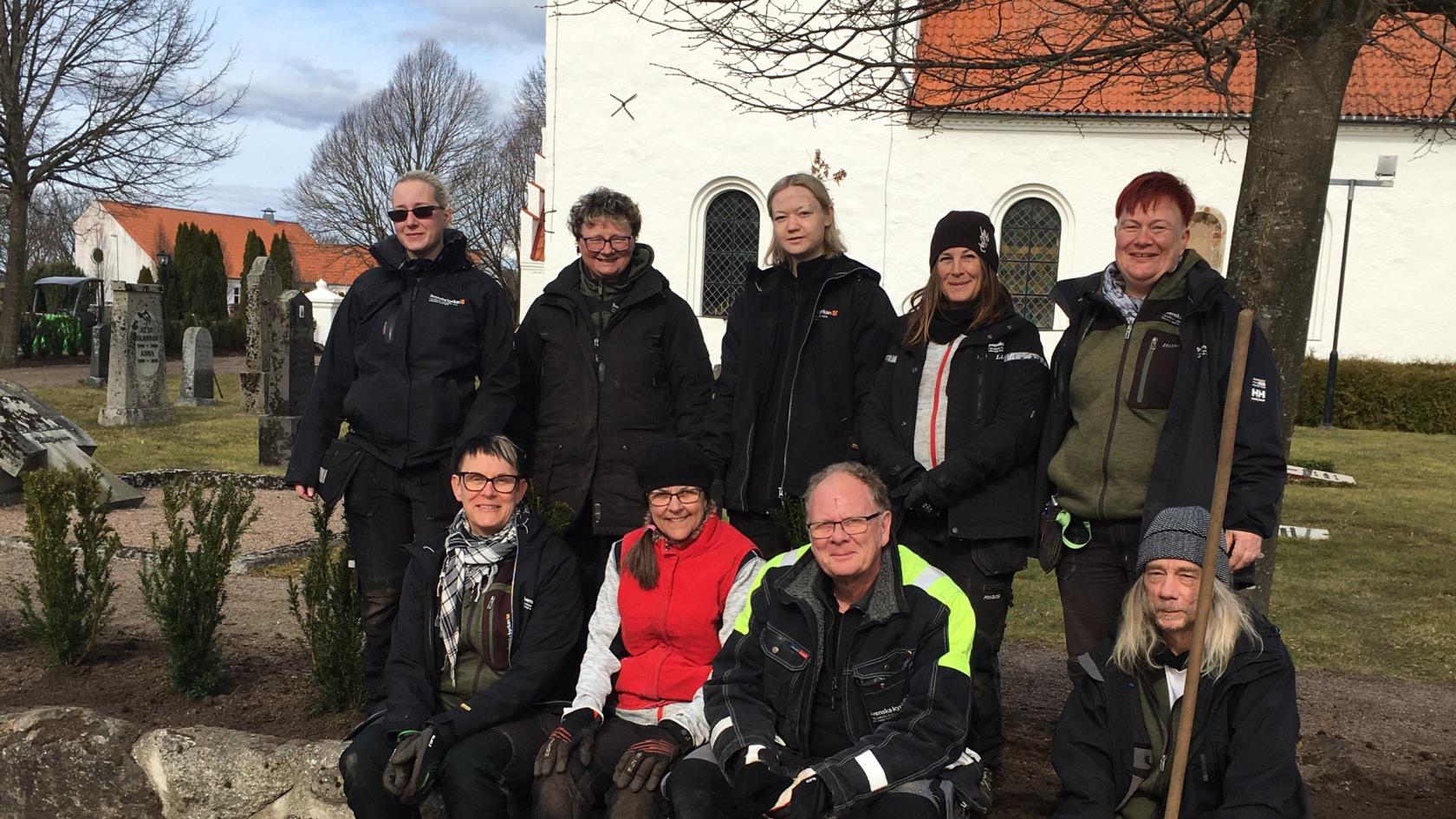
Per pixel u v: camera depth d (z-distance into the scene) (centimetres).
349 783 326
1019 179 1919
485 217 4084
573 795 317
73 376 2511
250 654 525
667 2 488
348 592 436
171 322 3409
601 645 353
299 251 6288
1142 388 323
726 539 350
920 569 312
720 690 319
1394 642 620
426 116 4009
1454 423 1825
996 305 357
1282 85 378
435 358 387
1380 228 1917
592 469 402
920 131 1917
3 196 3000
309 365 1402
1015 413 347
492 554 354
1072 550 338
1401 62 500
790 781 300
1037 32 404
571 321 406
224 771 376
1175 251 324
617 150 1970
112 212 3847
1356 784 382
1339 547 885
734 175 1945
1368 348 1948
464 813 318
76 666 498
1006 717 455
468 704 334
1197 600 280
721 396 402
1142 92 470
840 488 302
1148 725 287
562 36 1950
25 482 502
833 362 386
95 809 396
